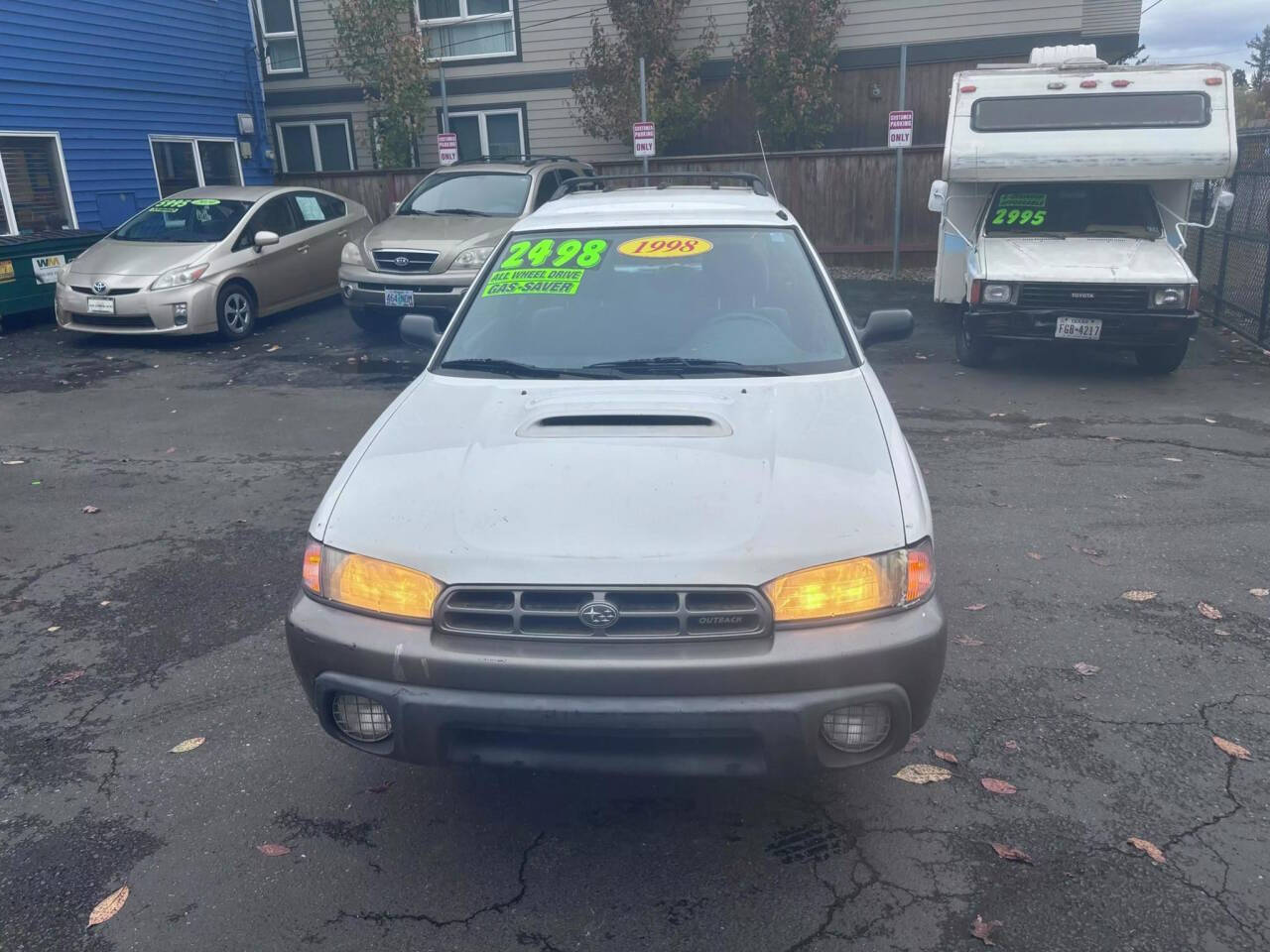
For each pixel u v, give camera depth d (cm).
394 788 336
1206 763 340
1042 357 990
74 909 282
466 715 264
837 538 274
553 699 262
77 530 577
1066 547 522
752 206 472
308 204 1248
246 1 1695
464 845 307
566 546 271
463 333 411
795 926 272
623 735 263
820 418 331
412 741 271
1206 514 566
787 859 298
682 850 304
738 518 278
